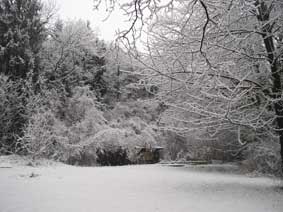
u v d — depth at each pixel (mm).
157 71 6738
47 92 15812
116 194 6008
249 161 11453
